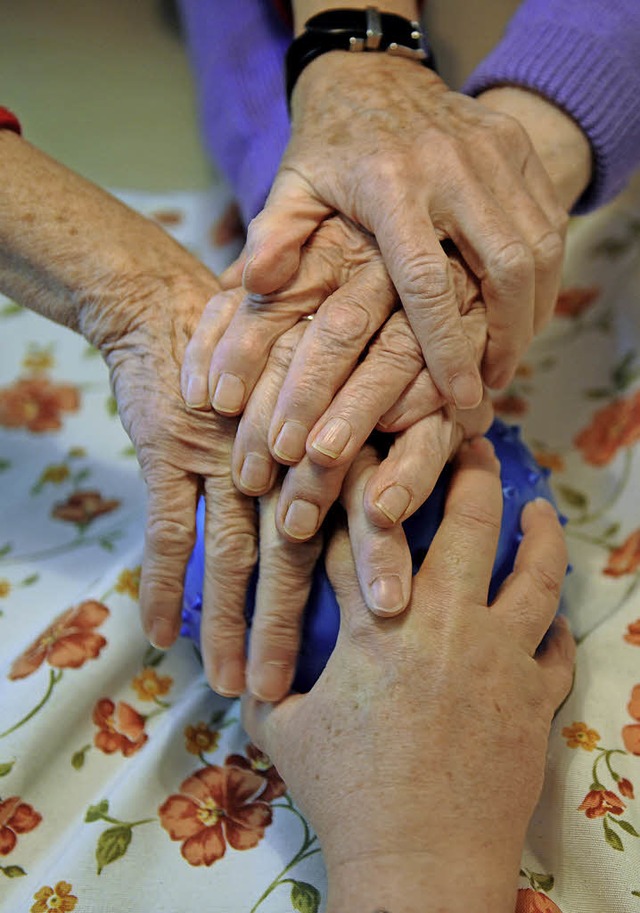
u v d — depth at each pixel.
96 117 1.45
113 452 0.94
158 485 0.67
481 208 0.61
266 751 0.64
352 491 0.62
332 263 0.66
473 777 0.54
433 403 0.62
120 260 0.70
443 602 0.59
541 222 0.65
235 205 1.19
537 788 0.56
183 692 0.74
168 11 1.67
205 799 0.67
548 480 0.86
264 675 0.63
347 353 0.60
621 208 1.10
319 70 0.77
